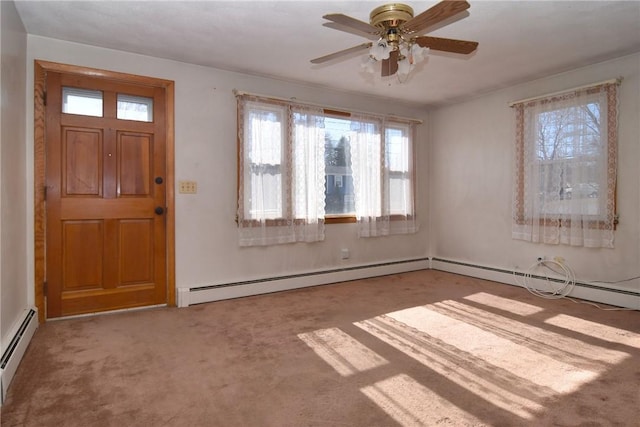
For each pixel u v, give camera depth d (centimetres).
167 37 284
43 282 283
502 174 420
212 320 292
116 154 311
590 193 338
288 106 383
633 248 316
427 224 511
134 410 167
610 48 304
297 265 399
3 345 200
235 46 300
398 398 177
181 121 334
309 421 159
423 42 221
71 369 207
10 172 225
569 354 225
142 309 320
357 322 287
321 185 404
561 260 365
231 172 358
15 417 161
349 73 362
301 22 259
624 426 154
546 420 158
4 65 211
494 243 431
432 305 332
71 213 295
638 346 237
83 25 263
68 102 294
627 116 319
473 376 198
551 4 235
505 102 415
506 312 311
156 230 328
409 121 476
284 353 229
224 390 185
